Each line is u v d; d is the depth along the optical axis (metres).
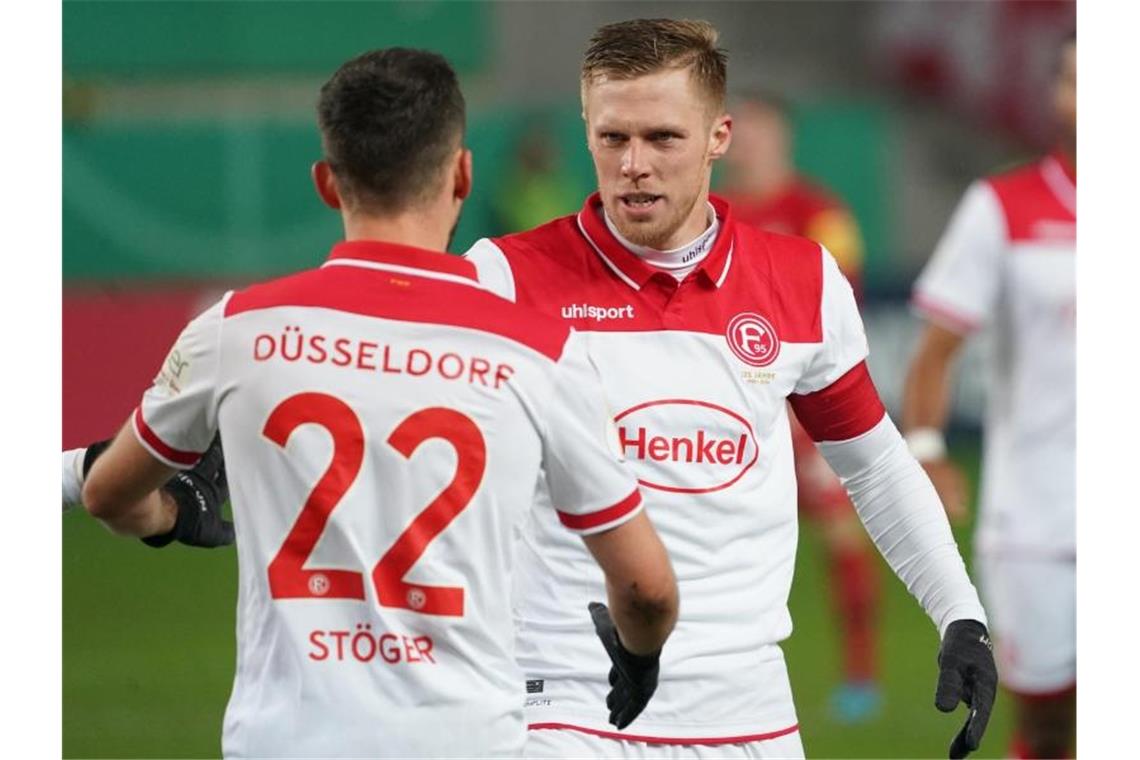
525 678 14.47
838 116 52.28
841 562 27.97
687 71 13.97
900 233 55.00
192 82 53.06
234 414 11.39
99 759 24.36
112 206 48.62
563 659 14.40
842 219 31.36
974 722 14.04
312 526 11.23
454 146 11.64
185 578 36.19
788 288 14.91
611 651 12.33
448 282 11.56
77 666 29.75
